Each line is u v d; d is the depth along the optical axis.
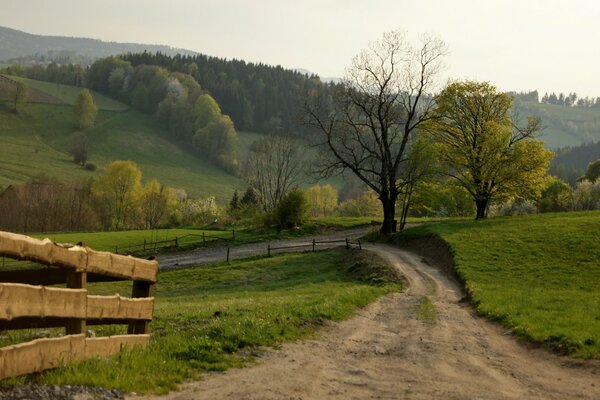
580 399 10.76
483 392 10.81
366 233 75.69
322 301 23.62
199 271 51.72
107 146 192.12
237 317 17.50
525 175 68.06
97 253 9.87
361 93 65.81
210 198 119.44
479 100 71.62
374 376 11.72
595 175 126.12
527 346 17.23
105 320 11.34
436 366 13.26
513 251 45.56
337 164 66.81
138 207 112.38
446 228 59.78
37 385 7.96
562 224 55.38
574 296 27.94
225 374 10.77
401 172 70.88
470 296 31.08
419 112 69.06
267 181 109.31
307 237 75.25
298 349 13.98
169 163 189.50
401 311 25.36
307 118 67.88
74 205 101.00
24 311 7.88
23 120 197.75
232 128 195.12
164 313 20.27
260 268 51.22
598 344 15.49
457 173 74.81
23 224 95.69
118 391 8.68
